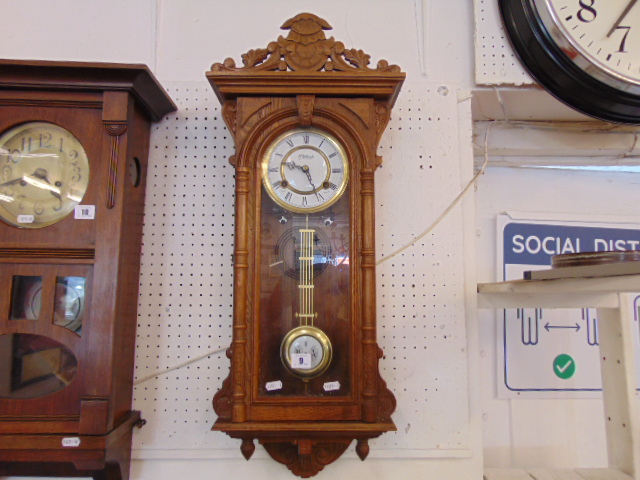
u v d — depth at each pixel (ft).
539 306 3.15
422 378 3.09
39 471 2.98
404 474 3.03
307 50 2.84
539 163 3.91
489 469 3.26
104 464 2.62
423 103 3.28
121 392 2.79
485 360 3.77
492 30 3.28
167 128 3.23
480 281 3.86
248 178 2.78
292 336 2.77
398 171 3.23
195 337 3.09
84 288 2.65
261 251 2.81
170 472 3.01
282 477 3.01
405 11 3.39
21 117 2.73
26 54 3.32
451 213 3.21
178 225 3.16
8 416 2.56
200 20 3.37
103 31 3.35
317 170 2.85
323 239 2.84
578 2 3.09
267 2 3.39
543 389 3.77
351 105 2.82
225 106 2.87
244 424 2.60
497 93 3.31
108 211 2.67
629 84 3.08
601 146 3.74
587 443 3.76
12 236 2.66
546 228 3.94
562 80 3.18
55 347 2.63
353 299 2.74
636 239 3.99
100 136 2.73
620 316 3.15
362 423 2.62
